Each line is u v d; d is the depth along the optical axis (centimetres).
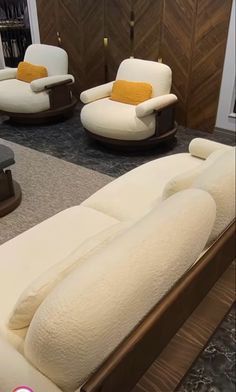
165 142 370
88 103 356
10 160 248
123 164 328
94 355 85
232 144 370
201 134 393
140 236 100
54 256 153
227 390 149
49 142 373
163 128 339
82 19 433
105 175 309
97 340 83
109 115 324
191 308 137
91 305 82
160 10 372
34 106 388
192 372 155
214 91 374
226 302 157
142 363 110
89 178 305
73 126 415
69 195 280
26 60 439
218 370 156
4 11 501
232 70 354
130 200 193
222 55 353
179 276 112
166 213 110
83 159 338
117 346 94
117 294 86
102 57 442
